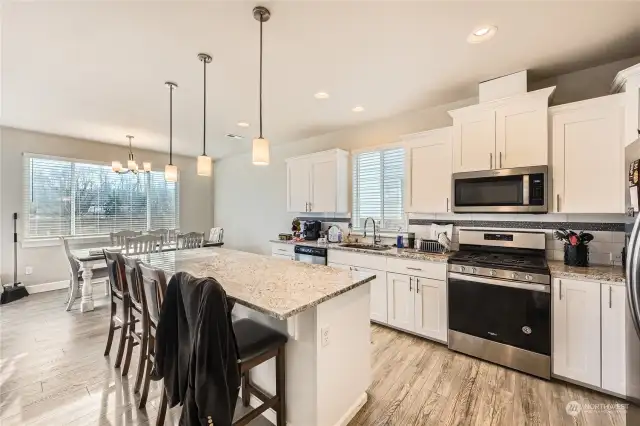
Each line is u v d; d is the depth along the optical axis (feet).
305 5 5.54
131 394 6.59
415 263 9.46
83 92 9.50
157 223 19.20
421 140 10.24
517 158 8.06
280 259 8.48
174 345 5.04
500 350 7.72
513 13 5.81
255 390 5.53
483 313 7.98
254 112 11.59
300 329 5.24
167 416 5.93
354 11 5.73
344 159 13.56
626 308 5.74
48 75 8.29
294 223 15.52
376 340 9.36
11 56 7.23
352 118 12.37
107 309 12.16
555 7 5.63
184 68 7.99
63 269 15.29
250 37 6.59
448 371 7.55
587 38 6.67
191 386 4.27
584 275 6.57
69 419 5.79
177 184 20.27
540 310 7.11
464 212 9.03
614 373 6.25
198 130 14.07
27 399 6.37
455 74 8.43
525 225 8.98
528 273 7.25
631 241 4.80
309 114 11.85
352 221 13.75
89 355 8.32
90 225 16.26
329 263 11.99
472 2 5.50
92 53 7.16
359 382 6.20
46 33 6.31
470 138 8.88
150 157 18.90
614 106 6.85
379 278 10.40
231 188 20.66
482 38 6.66
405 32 6.44
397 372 7.53
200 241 15.21
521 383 7.00
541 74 8.43
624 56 7.48
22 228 14.15
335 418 5.45
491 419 5.83
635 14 5.80
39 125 13.20
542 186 7.66
